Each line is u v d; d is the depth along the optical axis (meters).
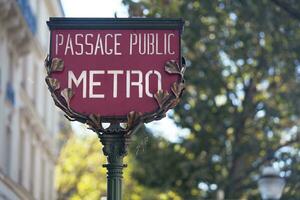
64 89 6.68
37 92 37.59
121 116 6.68
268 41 26.77
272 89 30.91
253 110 31.33
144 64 6.75
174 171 31.59
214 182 31.16
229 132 31.62
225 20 26.30
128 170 37.25
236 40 27.44
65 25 6.79
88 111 6.68
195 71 29.45
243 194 32.47
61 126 51.72
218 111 30.62
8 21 29.52
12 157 30.73
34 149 36.53
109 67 6.73
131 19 6.79
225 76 30.59
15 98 31.27
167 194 35.41
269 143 31.06
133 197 40.53
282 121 31.48
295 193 29.50
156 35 6.79
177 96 6.68
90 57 6.75
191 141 31.14
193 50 28.64
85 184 51.03
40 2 38.38
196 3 25.02
